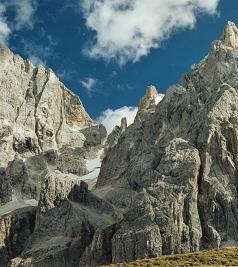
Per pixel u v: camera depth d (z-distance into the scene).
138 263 196.25
